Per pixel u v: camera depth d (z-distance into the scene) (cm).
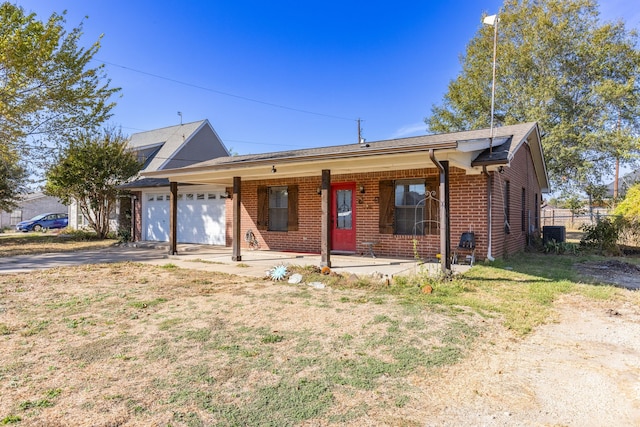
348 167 857
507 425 254
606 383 319
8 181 2102
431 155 673
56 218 2911
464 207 953
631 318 507
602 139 2169
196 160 2364
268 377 321
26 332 434
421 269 755
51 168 1616
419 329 445
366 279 723
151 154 2328
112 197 1847
